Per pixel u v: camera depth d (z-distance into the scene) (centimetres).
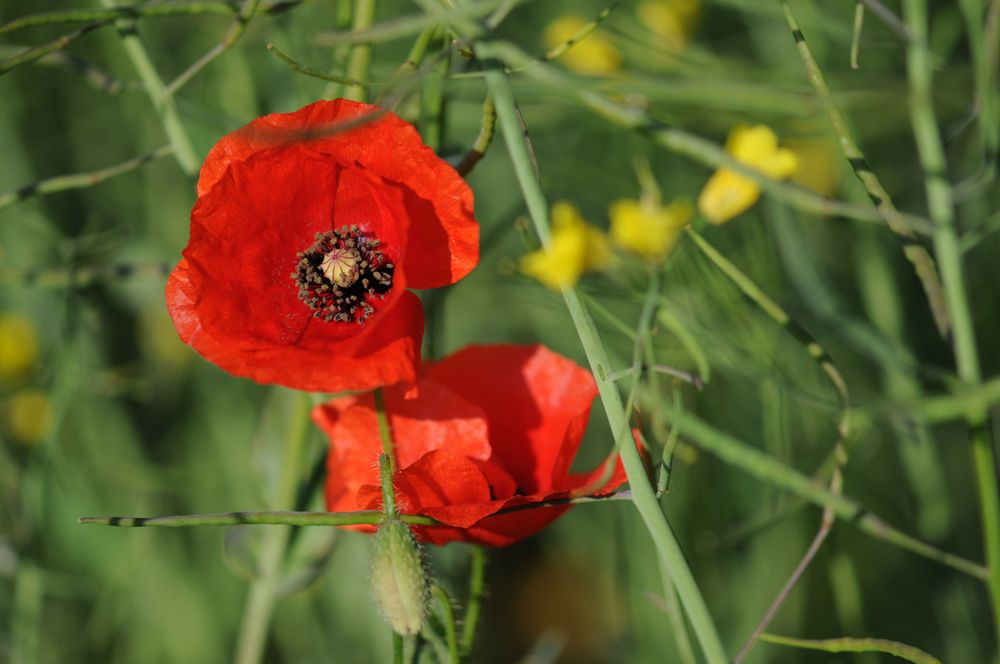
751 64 80
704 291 73
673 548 61
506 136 61
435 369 66
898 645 63
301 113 61
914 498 87
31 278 76
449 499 62
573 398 65
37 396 89
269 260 62
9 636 85
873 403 67
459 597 76
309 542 71
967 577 81
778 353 76
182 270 61
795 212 81
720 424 80
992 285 83
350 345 60
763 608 82
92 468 87
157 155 70
